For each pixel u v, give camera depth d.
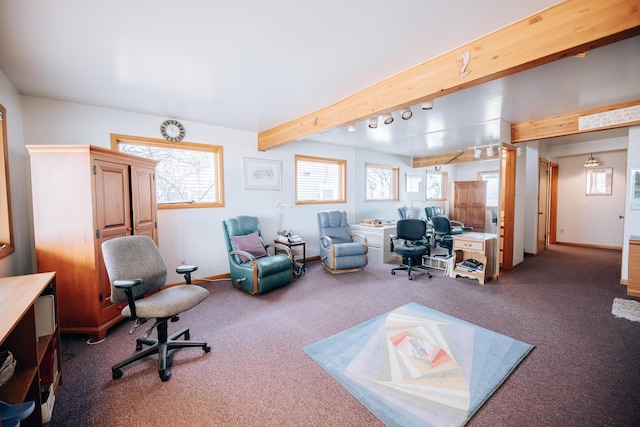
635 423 1.44
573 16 1.46
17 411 1.06
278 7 1.51
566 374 1.83
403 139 4.93
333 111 3.05
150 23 1.64
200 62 2.14
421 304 3.05
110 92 2.71
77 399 1.66
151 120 3.46
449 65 2.01
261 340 2.33
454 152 5.23
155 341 2.17
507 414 1.51
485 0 1.46
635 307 2.91
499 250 4.20
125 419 1.52
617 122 3.29
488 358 2.01
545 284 3.72
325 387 1.74
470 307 2.95
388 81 2.44
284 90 2.71
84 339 2.41
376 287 3.66
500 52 1.74
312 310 2.93
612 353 2.07
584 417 1.48
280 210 4.77
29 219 2.74
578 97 3.03
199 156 3.99
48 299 1.67
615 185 5.94
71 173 2.35
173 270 3.71
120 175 2.67
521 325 2.52
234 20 1.62
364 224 5.54
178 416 1.53
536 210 5.53
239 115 3.52
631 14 1.31
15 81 2.44
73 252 2.37
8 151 2.35
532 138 4.03
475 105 3.28
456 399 1.61
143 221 2.96
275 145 4.12
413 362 1.98
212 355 2.12
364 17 1.61
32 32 1.72
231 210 4.20
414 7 1.52
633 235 3.46
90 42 1.84
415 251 4.00
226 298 3.31
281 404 1.61
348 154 5.67
